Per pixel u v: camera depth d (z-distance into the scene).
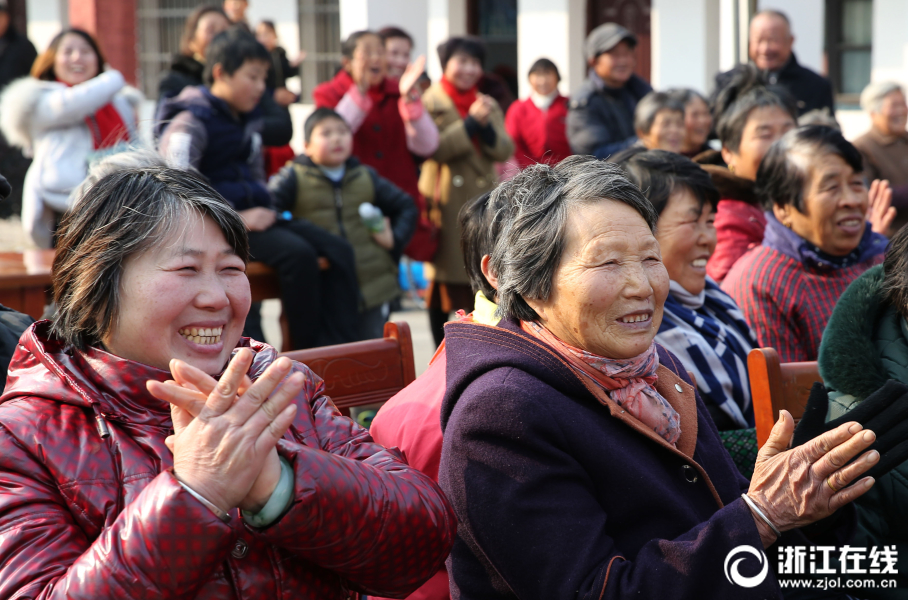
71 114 4.70
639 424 1.68
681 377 1.93
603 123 6.14
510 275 1.71
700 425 1.86
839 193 2.78
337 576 1.45
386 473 1.45
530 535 1.54
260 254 4.21
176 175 1.44
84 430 1.34
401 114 5.68
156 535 1.17
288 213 4.70
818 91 6.33
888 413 1.65
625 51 6.13
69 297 1.39
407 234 5.04
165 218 1.37
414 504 1.43
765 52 6.32
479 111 5.64
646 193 2.41
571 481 1.59
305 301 4.25
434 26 10.59
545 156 2.06
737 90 4.74
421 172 6.21
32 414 1.34
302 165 4.81
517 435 1.57
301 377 1.26
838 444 1.47
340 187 4.85
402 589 1.46
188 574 1.18
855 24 10.05
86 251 1.37
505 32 10.84
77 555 1.26
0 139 6.68
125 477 1.31
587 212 1.64
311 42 11.31
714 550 1.48
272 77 5.61
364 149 5.56
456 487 1.60
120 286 1.37
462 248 2.05
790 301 2.81
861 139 5.92
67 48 5.07
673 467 1.72
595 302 1.62
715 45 8.96
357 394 2.35
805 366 2.21
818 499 1.48
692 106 5.21
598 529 1.56
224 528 1.20
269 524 1.28
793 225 2.90
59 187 4.72
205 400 1.23
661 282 1.66
